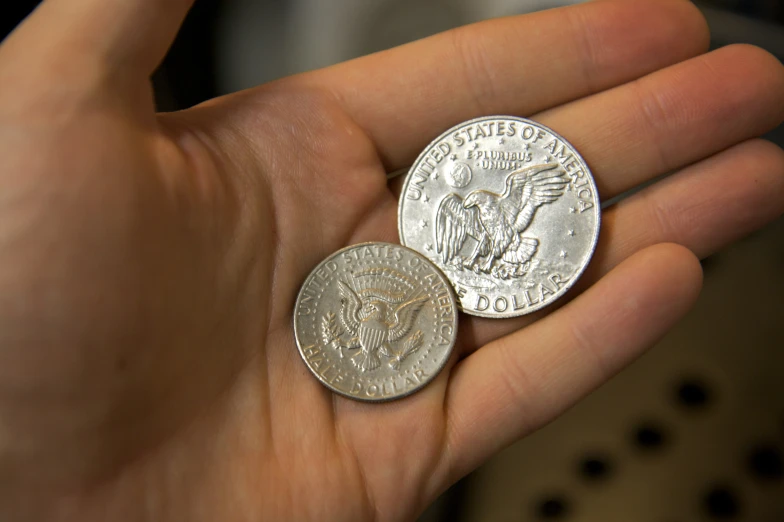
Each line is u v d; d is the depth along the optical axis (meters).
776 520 0.26
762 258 0.29
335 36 0.30
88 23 0.20
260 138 0.22
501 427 0.23
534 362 0.22
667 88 0.23
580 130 0.24
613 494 0.26
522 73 0.24
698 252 0.24
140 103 0.20
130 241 0.20
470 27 0.24
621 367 0.23
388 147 0.24
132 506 0.20
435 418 0.22
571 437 0.27
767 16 0.28
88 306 0.19
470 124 0.24
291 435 0.22
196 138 0.21
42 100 0.19
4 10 0.25
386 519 0.22
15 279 0.19
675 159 0.24
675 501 0.26
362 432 0.22
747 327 0.28
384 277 0.23
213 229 0.21
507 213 0.23
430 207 0.23
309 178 0.23
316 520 0.21
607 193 0.24
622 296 0.22
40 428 0.19
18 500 0.19
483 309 0.23
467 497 0.27
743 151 0.23
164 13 0.20
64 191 0.19
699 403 0.27
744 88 0.23
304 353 0.22
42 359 0.19
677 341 0.28
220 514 0.21
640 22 0.23
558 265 0.23
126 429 0.20
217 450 0.21
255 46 0.30
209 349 0.21
